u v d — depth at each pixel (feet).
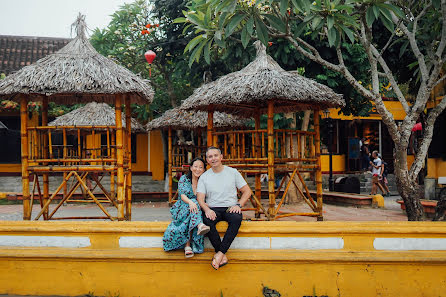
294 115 36.70
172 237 14.26
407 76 39.70
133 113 54.95
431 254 14.55
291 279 14.70
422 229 14.57
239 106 24.21
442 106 17.84
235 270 14.73
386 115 17.83
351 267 14.67
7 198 36.52
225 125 33.24
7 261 15.07
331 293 14.64
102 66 18.21
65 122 34.86
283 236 14.80
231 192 14.79
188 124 33.19
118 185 18.15
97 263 14.97
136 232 14.89
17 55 51.85
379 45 36.68
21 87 16.79
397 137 17.93
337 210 29.40
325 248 14.78
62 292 14.96
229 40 32.17
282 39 31.68
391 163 62.34
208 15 16.48
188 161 40.75
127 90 17.46
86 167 17.99
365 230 14.61
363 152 58.13
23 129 17.78
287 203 33.58
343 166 59.47
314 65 35.04
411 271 14.62
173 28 39.55
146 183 54.90
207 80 34.04
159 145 57.93
